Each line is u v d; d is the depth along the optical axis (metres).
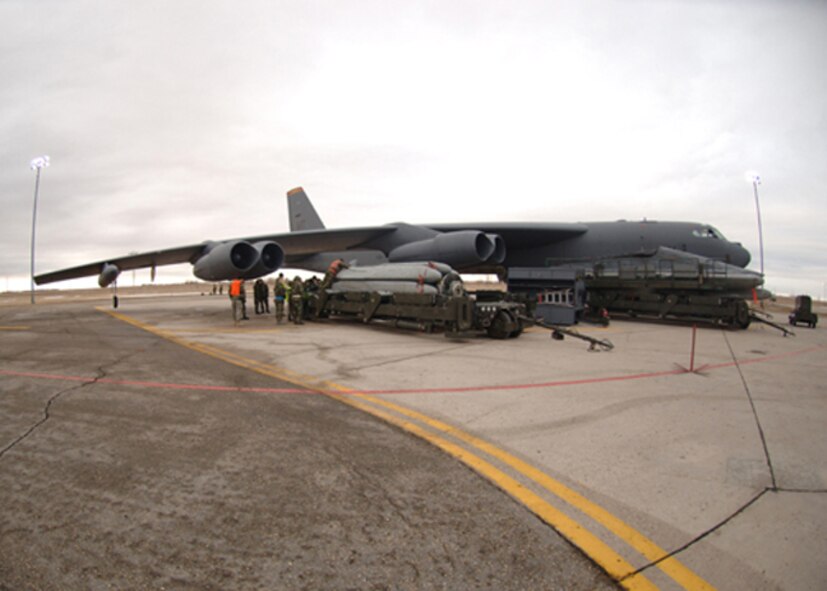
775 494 3.01
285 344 9.49
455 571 2.17
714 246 17.31
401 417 4.50
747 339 11.32
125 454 3.50
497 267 20.25
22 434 3.92
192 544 2.36
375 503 2.80
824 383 6.29
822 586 2.12
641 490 3.04
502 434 4.07
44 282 17.50
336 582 2.08
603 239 18.12
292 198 23.38
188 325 13.64
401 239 17.56
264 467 3.29
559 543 2.42
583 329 13.34
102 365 7.02
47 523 2.54
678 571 2.21
